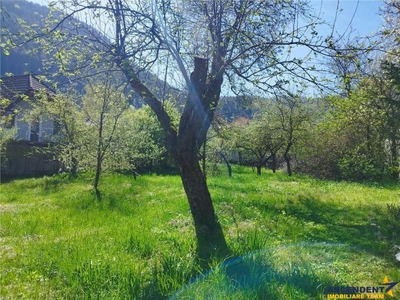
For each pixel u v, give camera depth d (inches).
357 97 345.1
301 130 946.7
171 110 369.1
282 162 1349.7
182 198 418.3
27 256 220.7
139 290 161.9
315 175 960.3
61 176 693.9
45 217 349.7
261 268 181.5
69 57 263.0
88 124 667.4
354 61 243.0
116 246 232.8
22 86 931.3
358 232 279.7
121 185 596.4
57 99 661.9
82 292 164.2
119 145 595.2
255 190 543.8
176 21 284.8
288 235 270.5
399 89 340.8
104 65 282.8
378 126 513.3
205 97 285.3
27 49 263.9
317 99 329.7
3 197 496.1
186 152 290.2
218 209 355.6
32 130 919.7
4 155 792.3
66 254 216.1
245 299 146.9
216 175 848.3
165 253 209.5
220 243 236.4
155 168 986.1
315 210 369.7
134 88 300.4
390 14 448.5
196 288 158.9
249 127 1018.1
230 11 291.4
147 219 321.7
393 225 301.4
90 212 372.5
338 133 841.5
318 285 166.2
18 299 161.0
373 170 683.4
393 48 376.8
